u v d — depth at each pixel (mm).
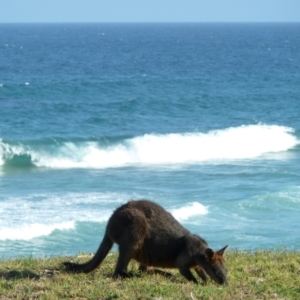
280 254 13867
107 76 76188
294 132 41094
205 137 38844
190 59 113688
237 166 33219
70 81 65500
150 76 76875
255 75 80688
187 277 11047
